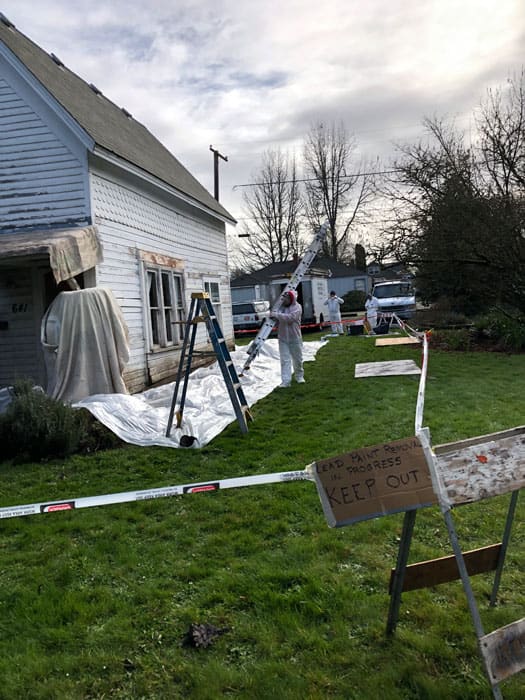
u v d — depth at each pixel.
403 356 13.66
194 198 13.45
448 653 2.69
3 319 9.79
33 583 3.57
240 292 36.12
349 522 2.37
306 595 3.22
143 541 4.12
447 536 3.90
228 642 2.88
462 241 14.86
